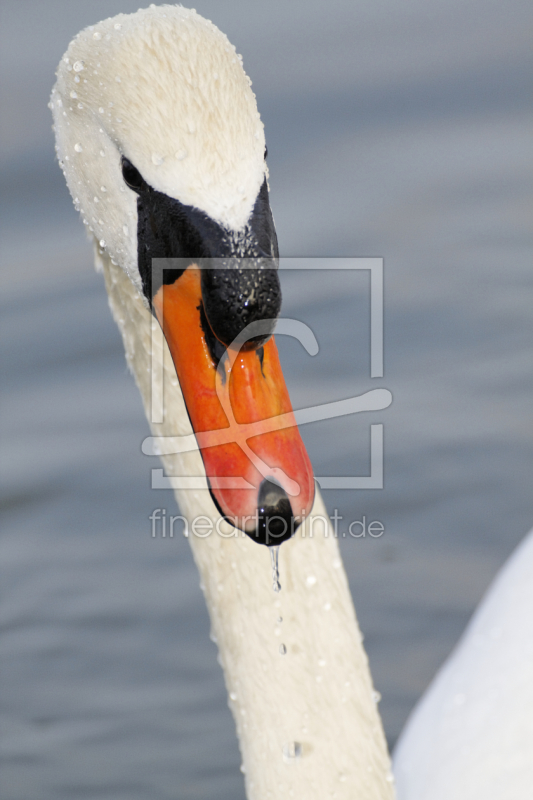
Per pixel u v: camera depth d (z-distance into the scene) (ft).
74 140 18.12
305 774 20.12
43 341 45.44
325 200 56.75
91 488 37.91
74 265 51.31
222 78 15.85
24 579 34.55
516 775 25.27
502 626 29.63
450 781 25.73
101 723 29.84
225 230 15.29
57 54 75.46
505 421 39.52
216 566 20.83
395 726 29.22
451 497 36.40
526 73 76.69
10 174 59.26
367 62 80.69
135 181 16.56
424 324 45.57
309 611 20.30
